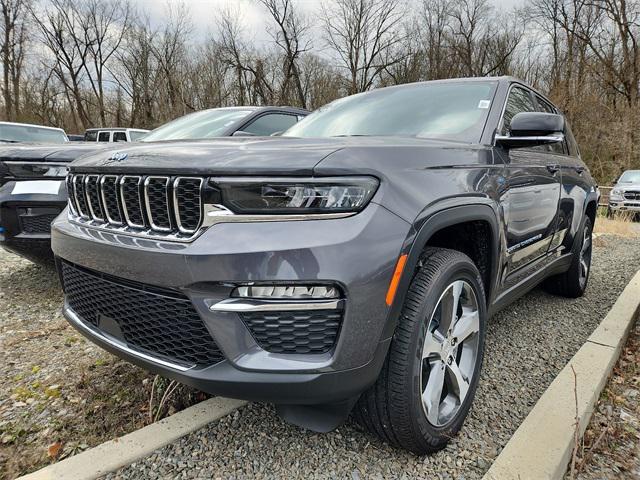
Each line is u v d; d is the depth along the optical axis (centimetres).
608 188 1595
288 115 489
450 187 180
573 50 2673
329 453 182
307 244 140
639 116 2089
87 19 2981
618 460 181
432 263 175
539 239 280
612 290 421
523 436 178
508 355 273
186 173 150
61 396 225
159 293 158
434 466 176
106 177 179
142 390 228
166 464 175
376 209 149
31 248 340
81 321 201
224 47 2767
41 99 3100
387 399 163
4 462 181
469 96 259
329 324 144
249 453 181
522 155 257
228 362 146
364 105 291
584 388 212
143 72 2977
